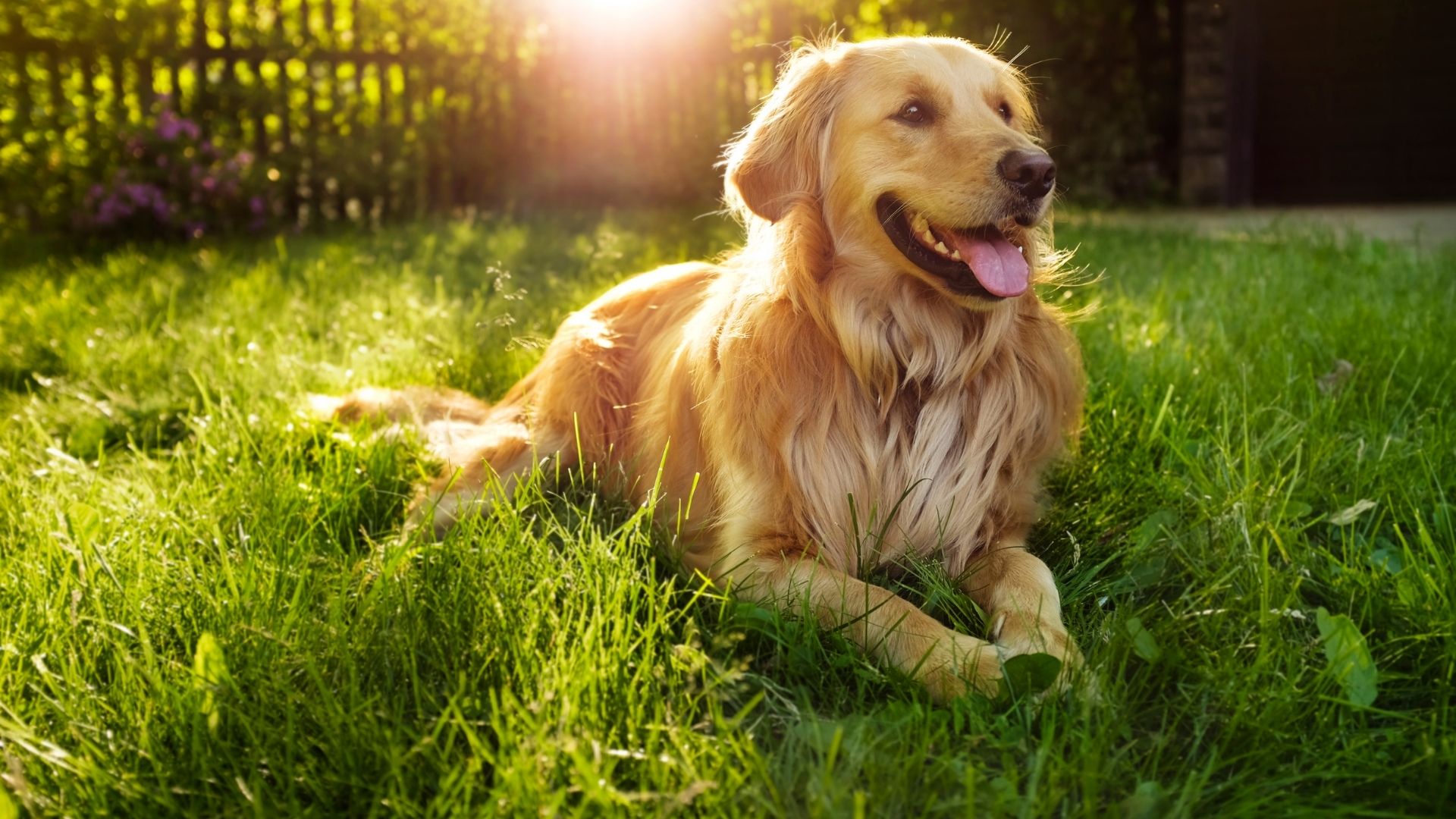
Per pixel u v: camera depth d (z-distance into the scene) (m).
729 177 2.63
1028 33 10.73
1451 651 1.81
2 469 2.82
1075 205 10.93
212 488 2.69
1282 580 2.10
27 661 1.87
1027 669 1.78
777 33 9.95
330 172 8.73
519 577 2.01
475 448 2.99
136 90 8.46
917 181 2.34
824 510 2.35
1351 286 4.93
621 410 3.03
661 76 9.94
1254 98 12.12
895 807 1.50
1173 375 3.44
